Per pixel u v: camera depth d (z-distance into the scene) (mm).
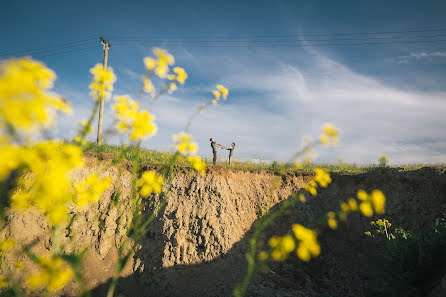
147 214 9617
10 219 7836
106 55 12719
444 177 9703
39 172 1323
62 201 1440
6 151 1221
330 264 9734
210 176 10555
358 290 8547
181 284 8438
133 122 1968
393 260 6258
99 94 1863
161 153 11445
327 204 11227
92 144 1969
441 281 5164
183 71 2250
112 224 8867
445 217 9000
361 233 10289
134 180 2445
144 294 8203
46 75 1324
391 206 10352
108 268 8367
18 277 6641
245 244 9766
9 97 1120
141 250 8922
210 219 9664
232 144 12156
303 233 1934
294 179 11664
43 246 7844
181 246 9031
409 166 12125
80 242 8273
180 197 9914
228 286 8555
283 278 9039
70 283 7523
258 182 11430
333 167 13266
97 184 1786
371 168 12930
